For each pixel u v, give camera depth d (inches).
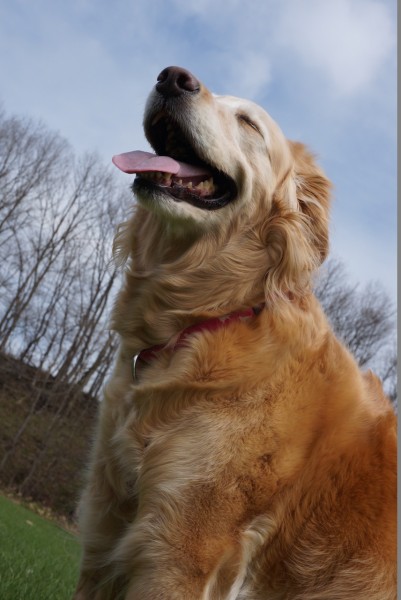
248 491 37.2
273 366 38.6
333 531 37.6
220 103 43.6
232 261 41.8
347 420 39.0
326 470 38.0
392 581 37.3
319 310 42.3
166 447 37.7
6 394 349.7
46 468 315.9
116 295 43.6
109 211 368.5
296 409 38.2
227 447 37.3
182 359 39.0
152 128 43.8
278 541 37.7
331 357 40.2
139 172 40.6
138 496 38.2
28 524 161.3
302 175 46.4
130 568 37.5
